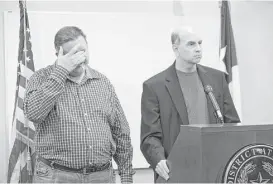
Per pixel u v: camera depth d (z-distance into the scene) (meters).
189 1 4.00
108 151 1.92
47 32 3.67
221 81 2.17
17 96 3.43
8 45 3.60
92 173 1.84
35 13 3.65
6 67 3.58
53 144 1.82
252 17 4.23
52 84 1.74
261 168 1.27
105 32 3.79
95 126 1.88
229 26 3.95
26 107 1.80
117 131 2.05
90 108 1.90
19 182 3.37
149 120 2.05
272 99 4.23
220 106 2.10
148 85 2.13
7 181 3.37
